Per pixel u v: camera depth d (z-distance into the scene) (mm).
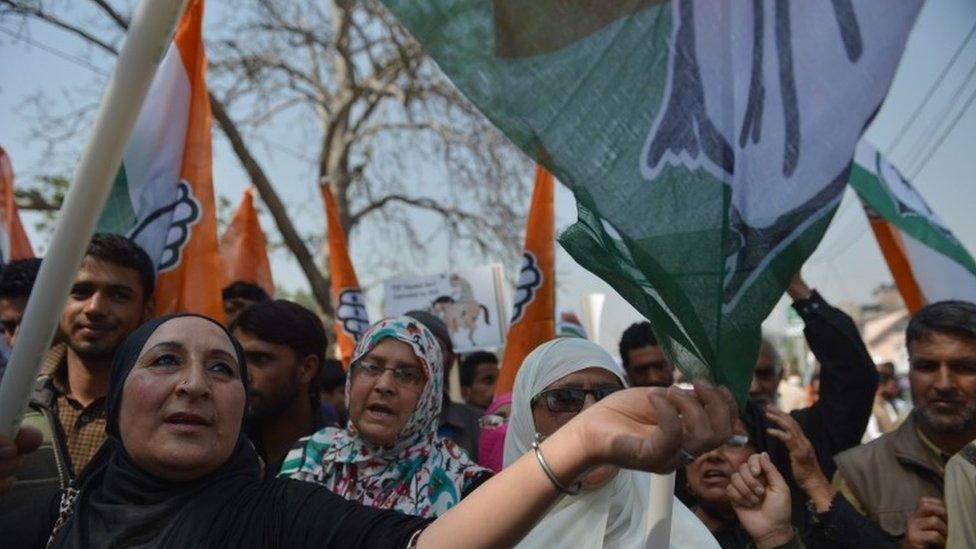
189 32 4371
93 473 2092
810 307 3672
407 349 3020
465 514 1580
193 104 4348
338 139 13891
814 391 9977
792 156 1686
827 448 3613
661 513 1703
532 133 1580
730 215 1631
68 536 1973
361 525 1789
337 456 3045
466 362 7020
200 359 1989
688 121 1640
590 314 6086
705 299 1573
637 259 1574
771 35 1703
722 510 3111
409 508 2900
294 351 3684
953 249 4801
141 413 1937
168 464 1899
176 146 4309
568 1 1616
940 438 3225
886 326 42125
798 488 3330
